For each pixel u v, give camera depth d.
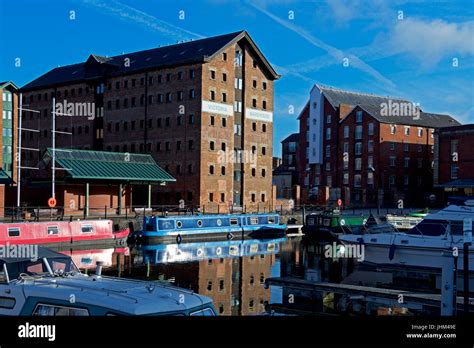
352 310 19.42
